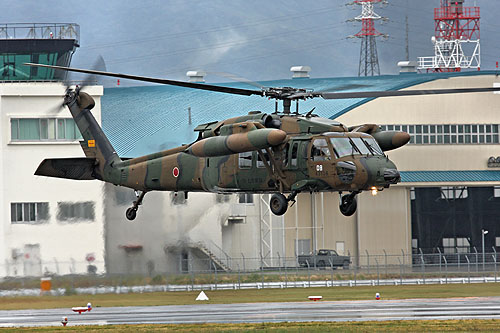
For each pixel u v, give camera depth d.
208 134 124.00
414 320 117.31
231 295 172.62
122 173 149.38
